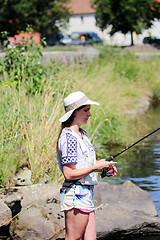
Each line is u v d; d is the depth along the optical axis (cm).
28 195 659
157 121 1482
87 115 468
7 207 615
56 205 634
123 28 4091
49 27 4222
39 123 818
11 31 3706
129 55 2431
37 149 765
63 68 1414
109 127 1174
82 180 451
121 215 638
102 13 4112
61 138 455
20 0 3769
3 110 848
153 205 698
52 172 768
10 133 792
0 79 1066
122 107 1641
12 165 730
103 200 698
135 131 1308
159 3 4056
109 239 602
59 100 892
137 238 612
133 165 961
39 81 1046
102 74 1927
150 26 4147
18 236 586
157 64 2455
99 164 452
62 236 582
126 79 2103
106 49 2416
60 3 4431
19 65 1077
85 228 460
